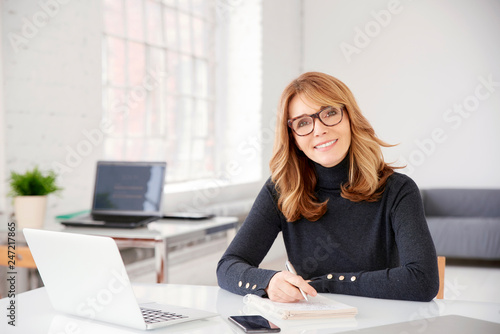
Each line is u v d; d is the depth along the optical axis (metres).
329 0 6.78
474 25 6.20
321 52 6.84
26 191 2.89
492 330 1.21
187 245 4.68
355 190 1.70
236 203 5.36
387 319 1.30
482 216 5.94
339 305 1.38
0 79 3.09
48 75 3.40
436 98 6.37
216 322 1.29
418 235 1.58
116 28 4.30
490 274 4.86
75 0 3.58
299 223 1.79
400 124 6.50
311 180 1.77
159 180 3.11
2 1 3.08
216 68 5.79
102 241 1.22
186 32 5.23
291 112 1.68
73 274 1.32
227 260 1.71
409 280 1.49
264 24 5.96
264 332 1.19
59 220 3.10
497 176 6.19
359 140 1.67
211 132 5.70
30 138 3.28
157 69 4.79
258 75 5.89
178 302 1.51
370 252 1.71
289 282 1.43
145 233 2.79
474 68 6.23
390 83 6.53
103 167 3.18
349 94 1.68
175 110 5.07
